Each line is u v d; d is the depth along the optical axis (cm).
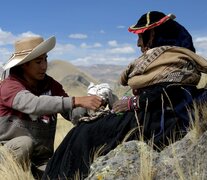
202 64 236
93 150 232
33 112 260
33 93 279
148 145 220
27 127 274
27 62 272
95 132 237
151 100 226
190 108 226
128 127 233
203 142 193
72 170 232
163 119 224
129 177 204
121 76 253
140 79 234
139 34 253
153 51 235
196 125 204
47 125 280
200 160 188
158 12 248
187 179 184
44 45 267
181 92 229
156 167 201
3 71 282
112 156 220
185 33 246
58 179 234
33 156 282
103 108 265
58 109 256
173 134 219
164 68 230
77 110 287
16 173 254
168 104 228
